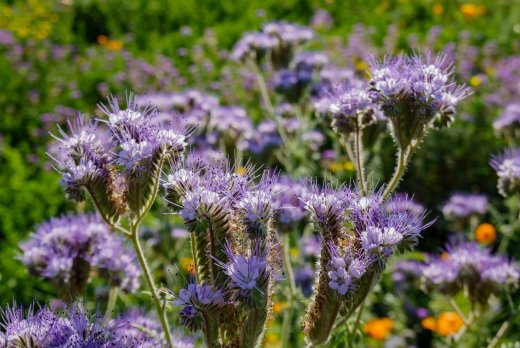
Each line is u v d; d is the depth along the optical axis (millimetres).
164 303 370
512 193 498
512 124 647
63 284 444
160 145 347
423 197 961
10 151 1027
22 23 1609
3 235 827
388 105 383
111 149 357
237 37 1599
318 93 693
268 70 1184
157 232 623
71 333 333
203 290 321
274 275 327
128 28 1720
